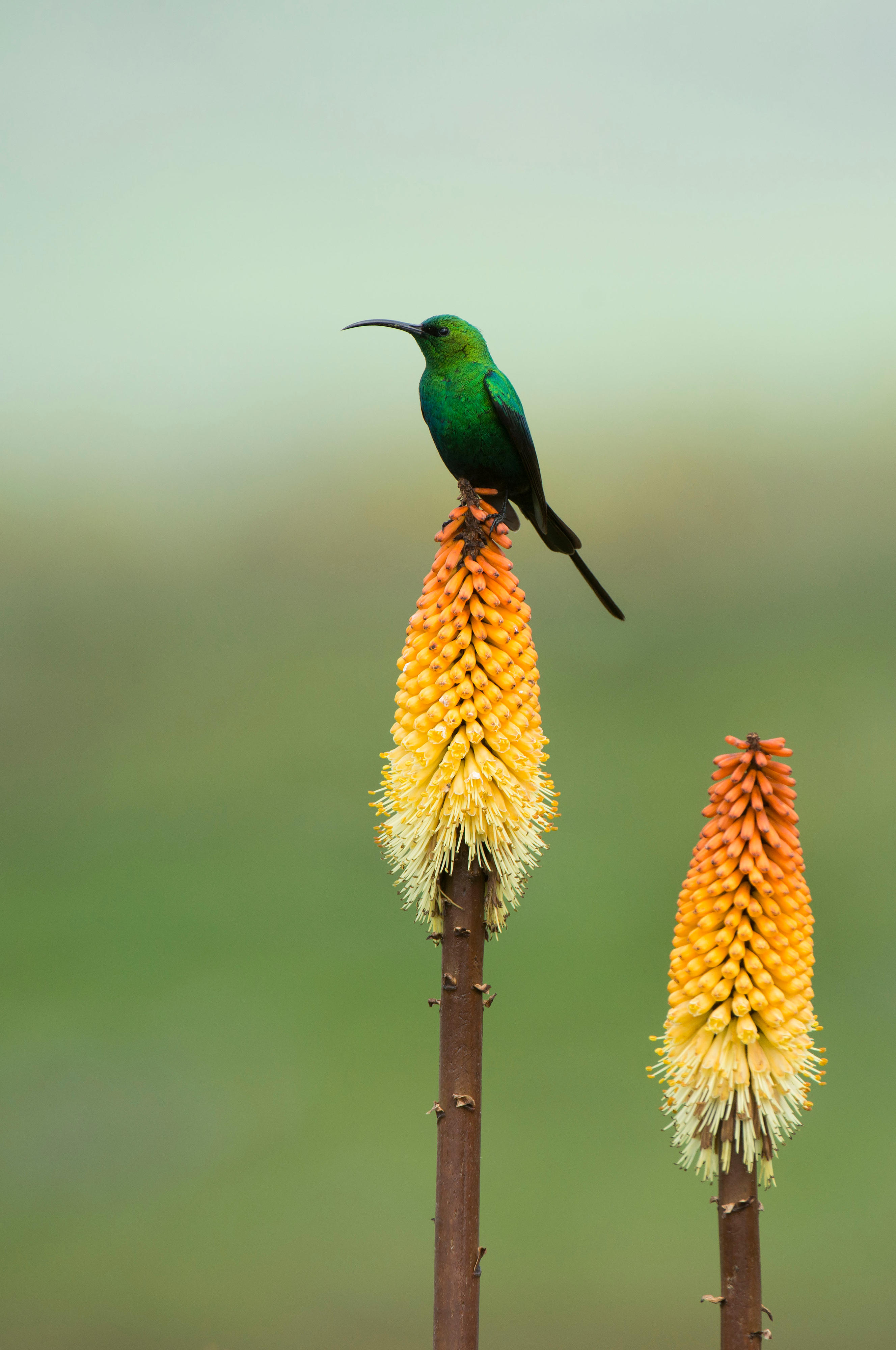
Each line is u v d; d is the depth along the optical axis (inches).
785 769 350.3
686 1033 359.3
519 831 401.1
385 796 413.1
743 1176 338.3
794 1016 353.4
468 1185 356.8
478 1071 365.1
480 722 402.3
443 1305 352.2
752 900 348.5
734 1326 331.3
